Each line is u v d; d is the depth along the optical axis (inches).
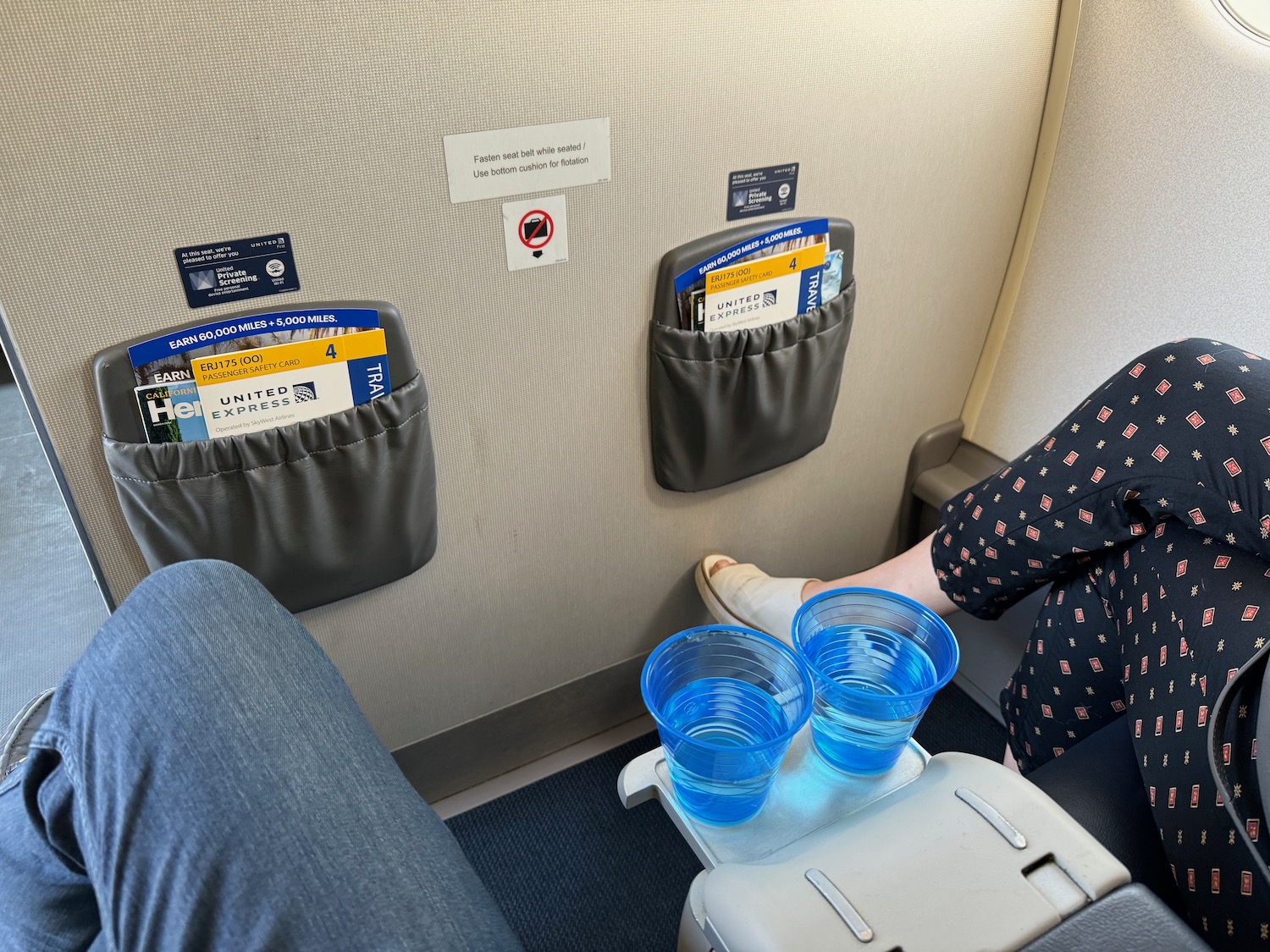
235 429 31.4
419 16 28.0
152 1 24.3
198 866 19.0
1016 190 46.9
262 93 26.9
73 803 21.9
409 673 42.9
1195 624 28.1
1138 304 44.1
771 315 40.9
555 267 35.2
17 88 23.9
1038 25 41.7
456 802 49.4
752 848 29.7
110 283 27.5
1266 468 27.5
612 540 45.3
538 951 42.9
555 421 39.3
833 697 29.4
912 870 21.5
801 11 34.9
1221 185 39.0
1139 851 27.4
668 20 32.3
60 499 69.4
